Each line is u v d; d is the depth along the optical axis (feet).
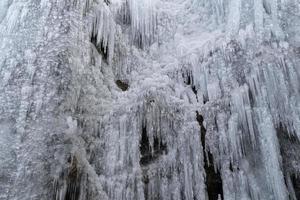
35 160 14.37
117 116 18.13
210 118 18.37
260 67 18.26
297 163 16.96
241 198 16.21
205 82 19.86
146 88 19.30
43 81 16.31
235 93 18.06
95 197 15.19
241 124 17.48
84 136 16.89
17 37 17.72
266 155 16.47
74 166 14.89
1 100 15.67
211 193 17.22
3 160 14.11
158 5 26.45
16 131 14.90
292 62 18.30
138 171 16.78
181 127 18.20
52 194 13.97
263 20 20.13
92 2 20.49
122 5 25.49
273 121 17.13
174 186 16.83
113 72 21.47
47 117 15.51
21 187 13.70
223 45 20.13
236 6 21.43
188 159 17.38
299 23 19.66
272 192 15.92
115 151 17.20
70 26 18.30
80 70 17.87
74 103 16.76
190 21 25.09
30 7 18.76
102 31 20.65
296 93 17.66
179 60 21.74
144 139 17.99
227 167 17.04
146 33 24.52
